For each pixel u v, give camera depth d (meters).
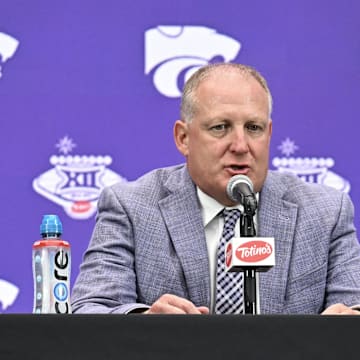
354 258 11.05
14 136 13.53
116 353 6.88
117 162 13.62
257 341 6.93
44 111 13.60
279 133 13.66
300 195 11.40
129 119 13.69
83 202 13.52
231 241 8.33
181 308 8.63
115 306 10.44
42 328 6.87
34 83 13.62
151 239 10.97
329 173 13.67
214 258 10.91
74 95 13.65
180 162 13.70
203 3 13.84
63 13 13.74
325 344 6.93
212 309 10.73
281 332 6.94
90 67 13.71
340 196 11.47
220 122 10.57
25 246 13.41
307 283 10.85
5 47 13.64
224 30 13.83
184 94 10.99
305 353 6.92
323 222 11.16
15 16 13.69
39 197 13.49
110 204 11.27
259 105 10.59
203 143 10.68
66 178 13.55
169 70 13.77
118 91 13.70
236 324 6.95
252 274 8.40
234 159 10.55
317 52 13.83
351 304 10.60
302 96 13.75
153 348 6.89
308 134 13.70
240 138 10.49
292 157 13.65
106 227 11.11
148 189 11.38
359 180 13.68
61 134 13.60
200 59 13.80
